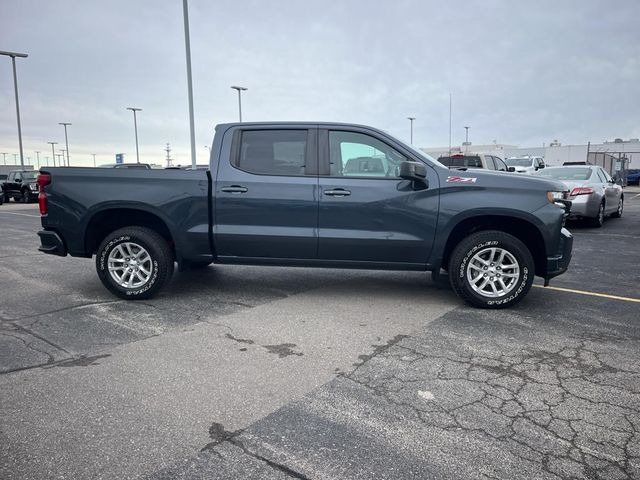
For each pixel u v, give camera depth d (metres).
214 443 2.69
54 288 6.20
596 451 2.62
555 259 5.11
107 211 5.58
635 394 3.27
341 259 5.38
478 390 3.32
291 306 5.32
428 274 6.98
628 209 18.16
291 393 3.28
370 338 4.32
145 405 3.11
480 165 16.20
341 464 2.50
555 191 5.11
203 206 5.40
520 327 4.62
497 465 2.50
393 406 3.10
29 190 28.20
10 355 3.92
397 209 5.18
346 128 5.38
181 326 4.65
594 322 4.77
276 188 5.30
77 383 3.41
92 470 2.45
